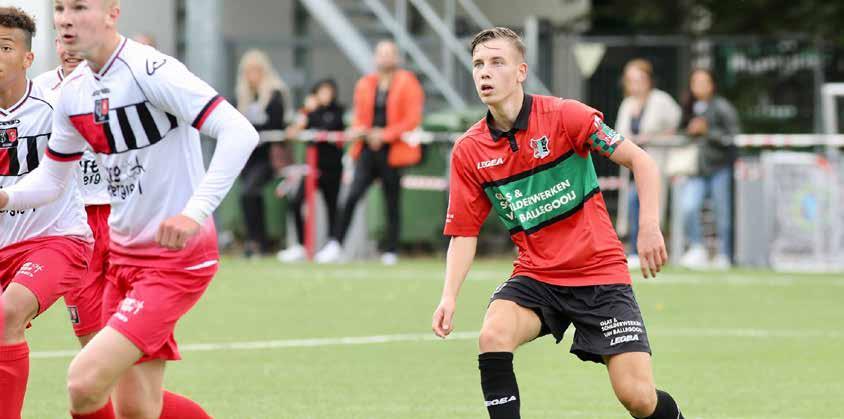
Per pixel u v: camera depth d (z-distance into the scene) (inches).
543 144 788.6
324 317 1537.9
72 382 708.0
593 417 983.6
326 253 2228.1
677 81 3053.6
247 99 2314.2
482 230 2539.4
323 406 1023.6
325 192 2284.7
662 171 2197.3
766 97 3051.2
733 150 2197.3
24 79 879.1
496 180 800.9
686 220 2206.0
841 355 1285.7
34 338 1384.1
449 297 803.4
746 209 2249.0
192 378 1142.3
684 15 3257.9
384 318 1533.0
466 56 2837.1
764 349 1323.8
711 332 1443.2
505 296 794.8
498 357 772.0
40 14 2856.8
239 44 2925.7
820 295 1801.2
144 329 722.2
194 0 2630.4
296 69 3193.9
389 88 2153.1
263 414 991.0
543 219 796.6
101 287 893.2
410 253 2532.0
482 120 815.7
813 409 1023.0
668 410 781.9
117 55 730.2
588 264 788.0
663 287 1878.7
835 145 2404.0
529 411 1005.2
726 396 1073.5
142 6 3107.8
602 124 783.7
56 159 784.3
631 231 2153.1
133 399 738.8
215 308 1612.9
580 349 782.5
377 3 2893.7
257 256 2352.4
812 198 2269.9
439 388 1104.2
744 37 3085.6
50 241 871.1
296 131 2279.8
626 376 768.9
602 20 3334.2
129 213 745.0
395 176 2171.5
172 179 740.0
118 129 735.1
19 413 821.9
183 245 707.4
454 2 3029.0
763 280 1987.0
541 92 2723.9
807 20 3139.8
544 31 2859.3
